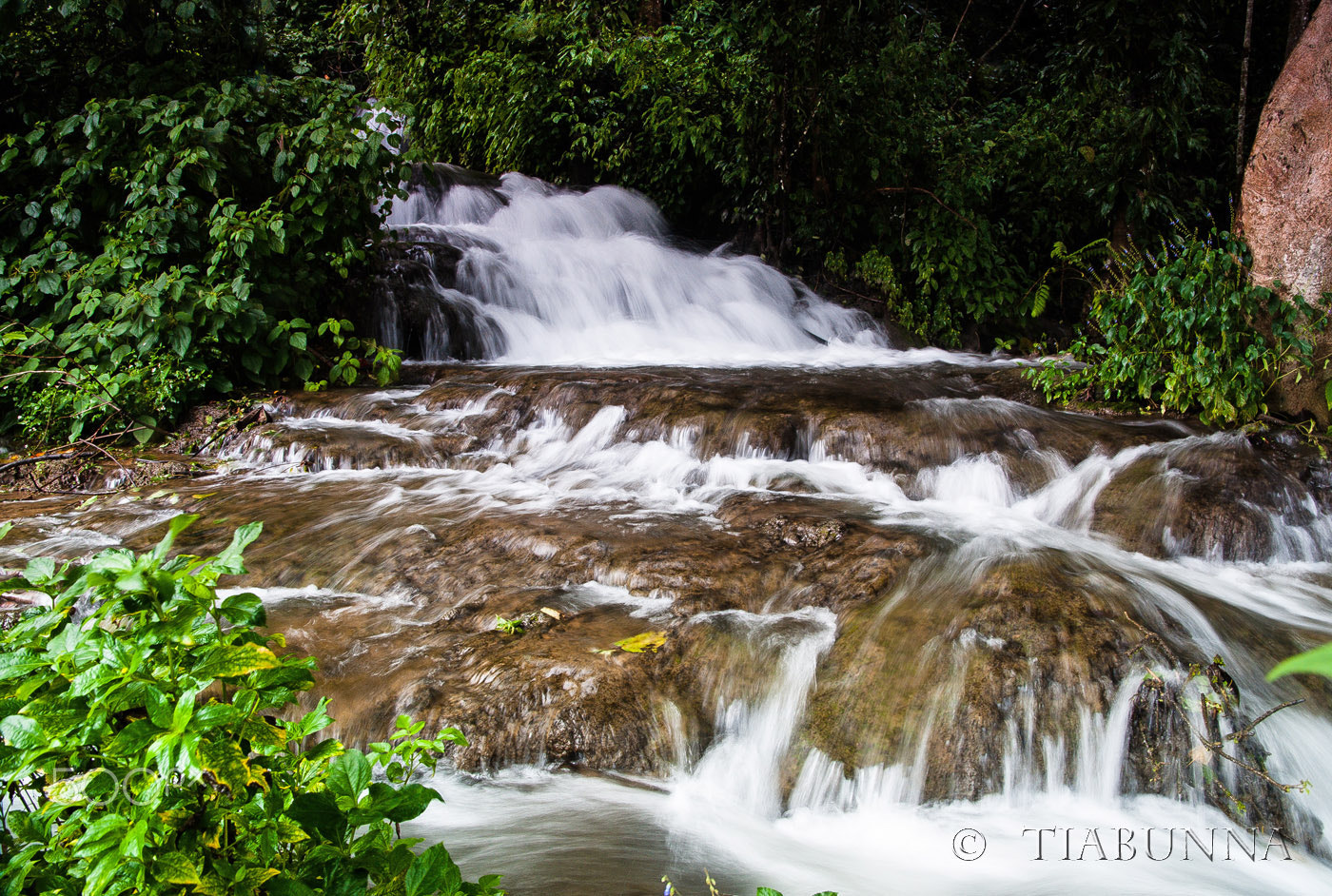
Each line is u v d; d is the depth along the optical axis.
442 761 3.21
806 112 10.52
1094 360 7.21
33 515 5.29
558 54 12.44
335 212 7.73
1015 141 10.98
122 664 1.68
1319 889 2.82
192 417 6.73
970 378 7.48
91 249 7.42
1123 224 10.26
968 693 3.33
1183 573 4.45
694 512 5.03
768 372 7.72
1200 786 3.16
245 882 1.54
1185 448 5.48
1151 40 9.53
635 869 2.76
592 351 9.16
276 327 7.15
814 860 2.89
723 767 3.28
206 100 7.60
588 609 3.96
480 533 4.67
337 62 16.31
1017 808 3.17
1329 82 6.09
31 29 7.63
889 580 4.04
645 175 12.30
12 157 7.00
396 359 7.39
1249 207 6.49
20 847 1.69
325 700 1.91
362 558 4.50
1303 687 3.46
